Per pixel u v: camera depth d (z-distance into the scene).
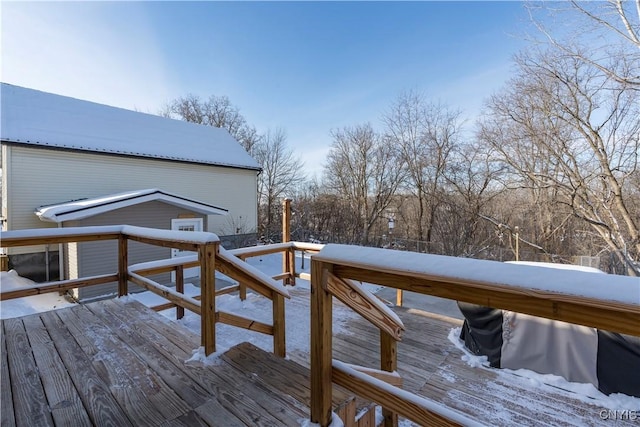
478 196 11.91
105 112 10.75
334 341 3.37
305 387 1.64
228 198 12.22
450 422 0.98
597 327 0.72
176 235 2.26
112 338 2.25
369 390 1.20
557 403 2.43
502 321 2.96
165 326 2.47
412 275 0.98
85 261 6.27
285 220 5.32
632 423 2.21
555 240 9.70
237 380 1.71
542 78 8.28
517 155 10.05
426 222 14.14
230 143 13.66
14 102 8.79
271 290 2.40
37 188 7.80
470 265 0.91
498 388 2.63
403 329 1.78
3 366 1.85
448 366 2.97
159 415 1.42
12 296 2.59
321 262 1.24
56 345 2.13
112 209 6.57
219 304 4.42
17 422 1.36
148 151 9.95
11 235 2.39
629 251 7.64
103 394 1.57
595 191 8.43
